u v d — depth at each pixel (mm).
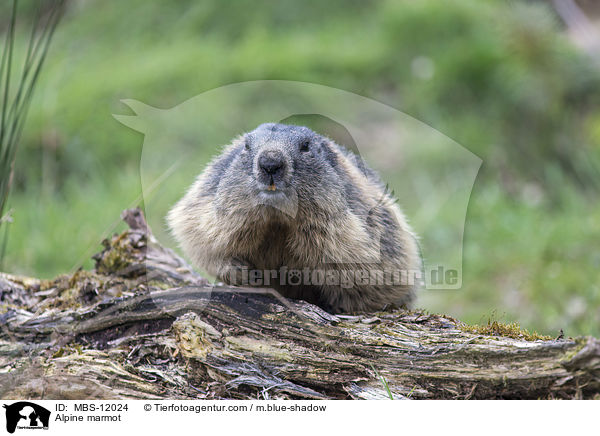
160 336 7348
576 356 6031
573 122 18141
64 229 14586
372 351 6793
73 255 13930
